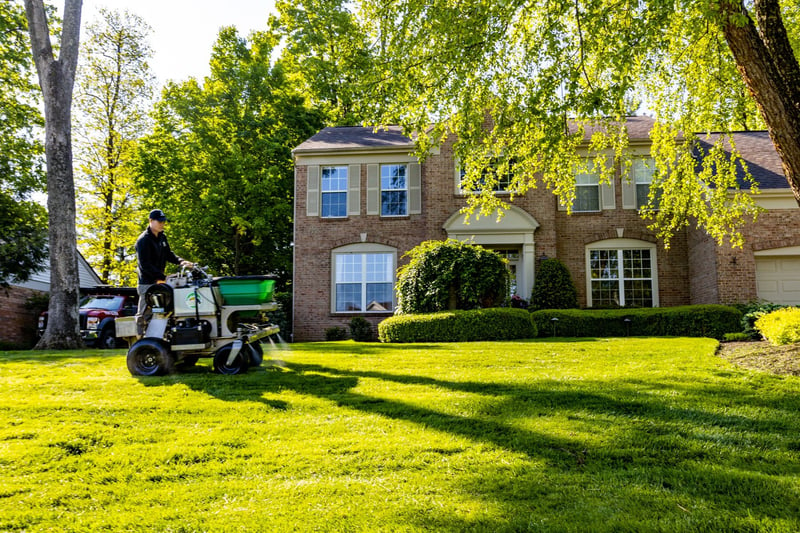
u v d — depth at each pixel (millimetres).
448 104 8094
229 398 5316
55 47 19562
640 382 5879
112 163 25469
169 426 4355
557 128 6883
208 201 21188
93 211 24719
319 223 18219
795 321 8023
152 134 24422
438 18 7406
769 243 14102
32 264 18109
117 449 3803
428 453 3719
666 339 10484
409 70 7973
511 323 12430
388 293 17828
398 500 2973
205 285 6645
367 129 20438
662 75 9023
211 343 6648
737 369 6527
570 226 17250
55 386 5824
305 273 18078
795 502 2938
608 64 6492
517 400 5117
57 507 2910
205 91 23172
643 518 2750
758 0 6504
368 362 7711
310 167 18453
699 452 3770
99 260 26375
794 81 6277
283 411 4852
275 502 2957
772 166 15195
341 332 17594
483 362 7578
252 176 21250
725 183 10164
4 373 6785
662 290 16766
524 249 16672
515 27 7949
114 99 25297
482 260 13883
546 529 2615
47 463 3535
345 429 4297
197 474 3383
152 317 6668
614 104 6375
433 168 17531
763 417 4527
